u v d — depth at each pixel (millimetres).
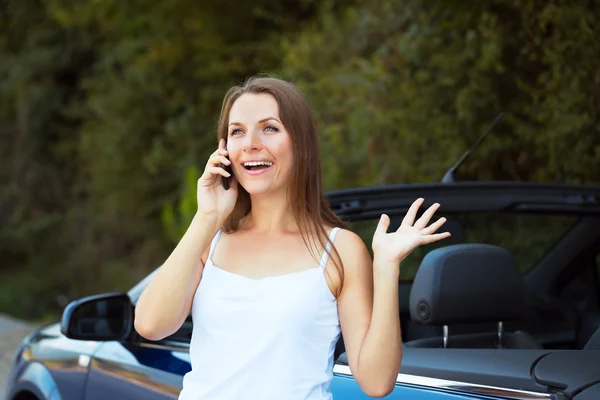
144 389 3930
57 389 4594
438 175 8648
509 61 8438
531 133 8000
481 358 2807
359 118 9461
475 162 8430
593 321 4336
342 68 10438
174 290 2496
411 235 2422
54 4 17297
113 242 17719
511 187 4031
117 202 16875
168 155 15680
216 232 2559
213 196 2568
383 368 2365
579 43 7668
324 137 10320
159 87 16141
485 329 3932
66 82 20969
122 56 16594
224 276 2488
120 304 4164
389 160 9211
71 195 20578
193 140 15281
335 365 3170
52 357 4734
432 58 8719
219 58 15203
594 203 4129
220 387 2434
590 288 4445
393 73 9664
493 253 3244
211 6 14867
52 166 20719
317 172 2574
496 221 4109
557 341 4336
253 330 2408
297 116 2531
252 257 2516
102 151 17234
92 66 20344
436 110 8828
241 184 2561
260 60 14359
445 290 3146
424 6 9578
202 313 2490
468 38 8453
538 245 4277
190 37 15359
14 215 20406
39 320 16406
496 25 8516
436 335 3861
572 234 4336
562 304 4387
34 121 20656
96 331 4105
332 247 2477
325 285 2443
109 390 4184
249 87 2553
